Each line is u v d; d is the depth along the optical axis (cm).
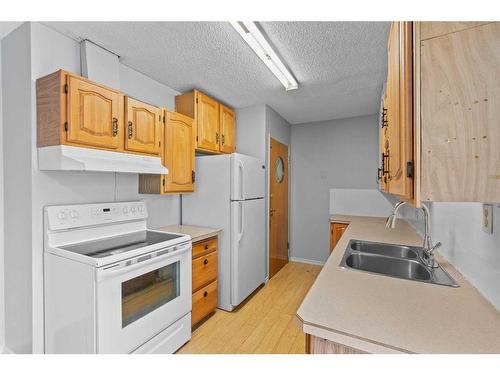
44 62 163
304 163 417
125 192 215
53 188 167
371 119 371
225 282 257
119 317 146
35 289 157
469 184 73
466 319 84
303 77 239
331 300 98
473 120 73
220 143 301
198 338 207
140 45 186
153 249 167
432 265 136
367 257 161
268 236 335
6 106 171
